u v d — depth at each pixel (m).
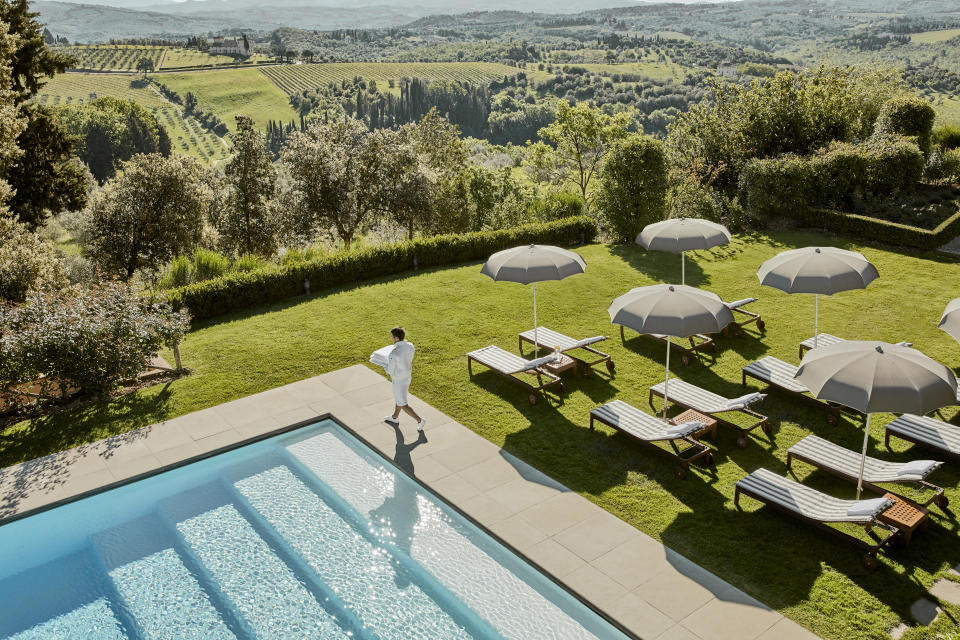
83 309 11.70
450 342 13.77
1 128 18.86
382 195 31.56
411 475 9.18
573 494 8.62
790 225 21.50
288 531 8.34
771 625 6.34
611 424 9.65
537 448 9.77
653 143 19.94
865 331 13.27
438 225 33.44
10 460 9.97
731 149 23.78
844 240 19.64
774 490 7.98
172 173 27.25
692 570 7.15
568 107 32.78
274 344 14.06
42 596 7.36
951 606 6.52
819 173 21.12
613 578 7.05
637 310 9.06
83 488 9.12
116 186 27.42
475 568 7.53
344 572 7.57
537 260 11.09
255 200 30.05
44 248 17.52
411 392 11.71
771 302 15.20
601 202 21.33
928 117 24.11
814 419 10.28
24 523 8.62
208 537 8.28
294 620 6.87
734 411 10.63
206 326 15.42
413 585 7.30
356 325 14.93
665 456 9.48
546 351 13.09
